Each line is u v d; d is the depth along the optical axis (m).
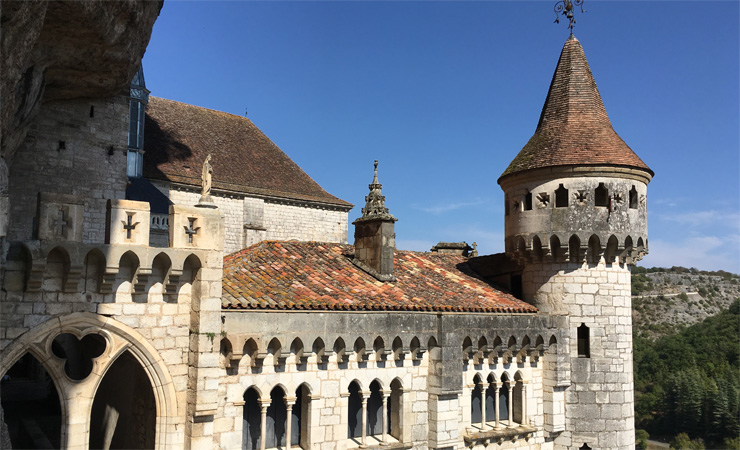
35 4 13.23
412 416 20.02
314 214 49.56
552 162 23.61
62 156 27.58
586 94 26.30
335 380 18.41
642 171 23.98
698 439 69.88
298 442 18.45
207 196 15.87
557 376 23.19
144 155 40.53
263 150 50.66
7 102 14.73
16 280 13.01
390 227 22.97
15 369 35.72
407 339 19.73
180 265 14.88
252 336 16.44
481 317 21.47
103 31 19.36
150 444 16.45
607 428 23.25
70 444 13.64
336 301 18.67
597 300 23.73
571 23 28.05
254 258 21.33
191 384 15.08
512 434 22.11
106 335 14.18
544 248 23.73
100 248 13.64
